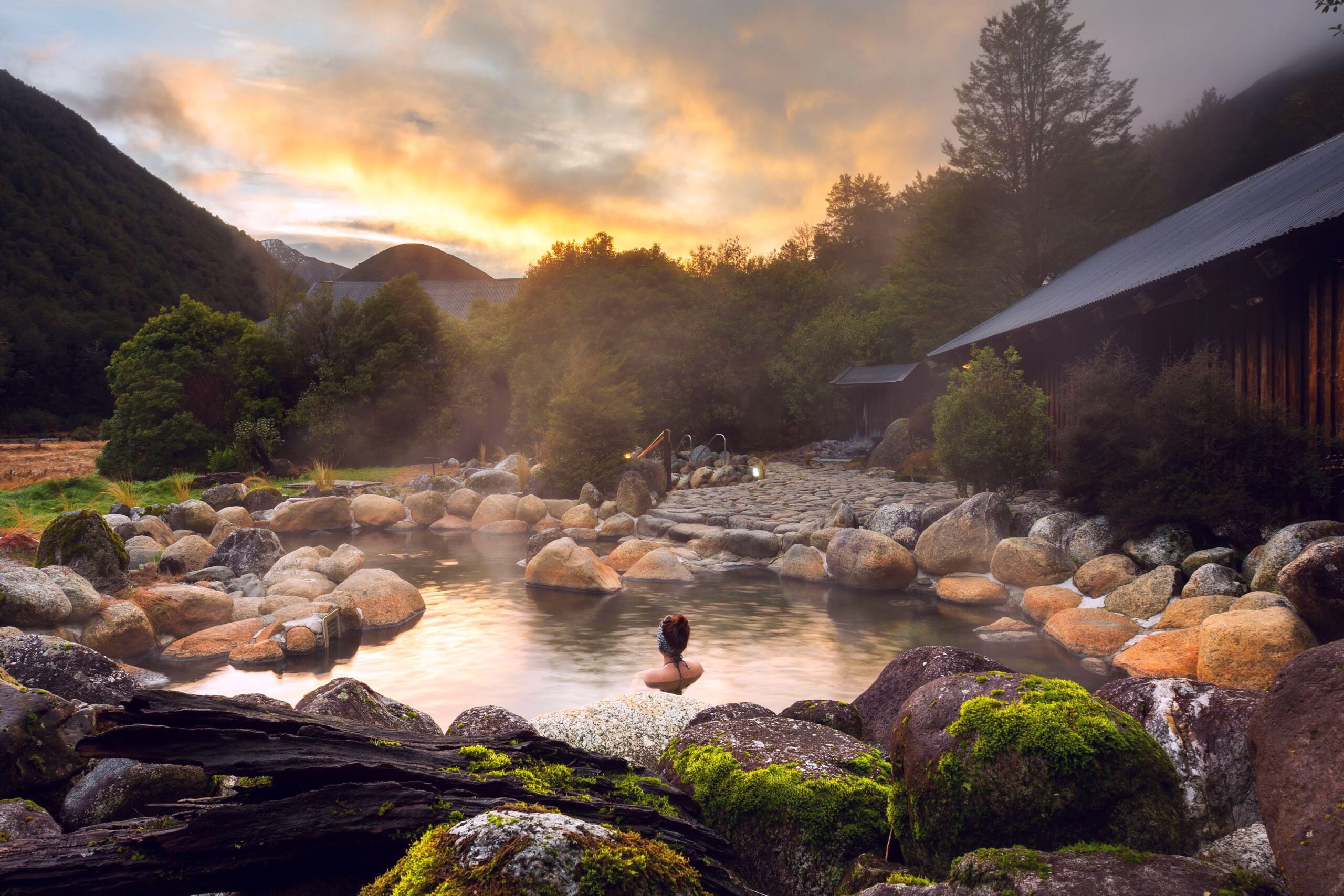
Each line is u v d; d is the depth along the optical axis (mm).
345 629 9062
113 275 104875
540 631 9172
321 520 17641
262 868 2271
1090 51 29719
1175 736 3066
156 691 2625
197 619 8820
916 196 42375
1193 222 15289
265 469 28062
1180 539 9203
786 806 3193
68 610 7582
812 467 26562
